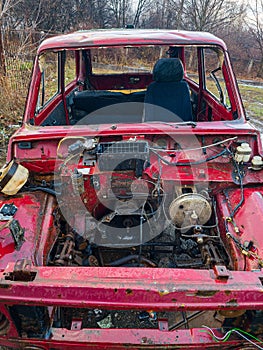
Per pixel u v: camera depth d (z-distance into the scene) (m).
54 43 3.13
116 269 1.88
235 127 2.77
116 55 7.02
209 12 18.03
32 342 2.04
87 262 2.49
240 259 2.07
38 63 3.21
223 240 2.34
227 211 2.42
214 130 2.69
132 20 22.69
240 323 2.10
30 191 2.60
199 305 1.75
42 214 2.38
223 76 3.27
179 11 18.06
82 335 2.03
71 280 1.79
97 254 2.70
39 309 2.00
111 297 1.76
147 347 1.98
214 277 1.81
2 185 2.46
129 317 2.77
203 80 4.36
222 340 2.00
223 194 2.57
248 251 2.05
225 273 1.80
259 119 8.90
